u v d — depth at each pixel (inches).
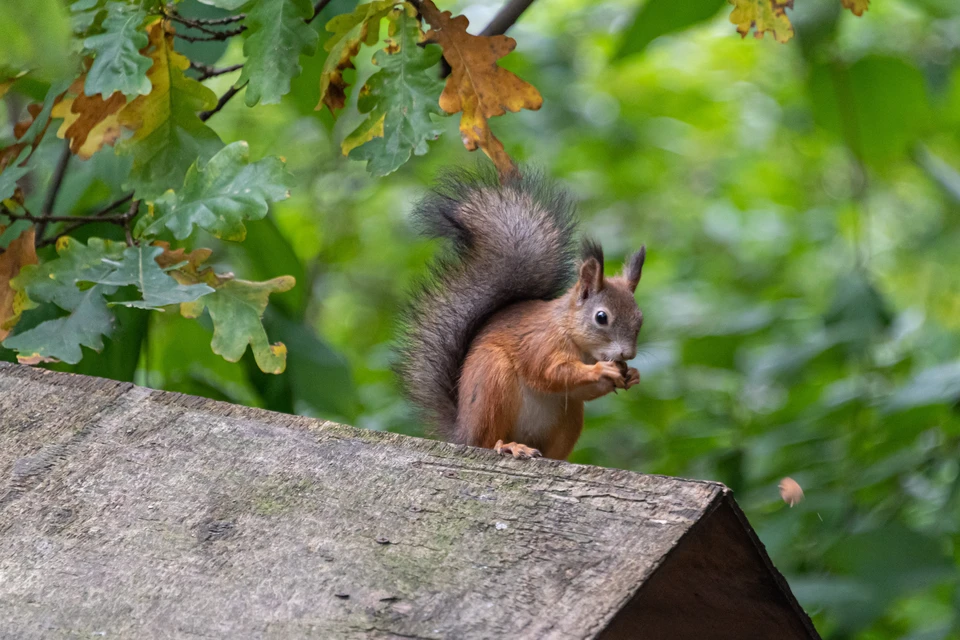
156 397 252.4
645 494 214.5
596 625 186.5
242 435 240.2
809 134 717.3
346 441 237.6
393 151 292.4
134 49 285.4
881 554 404.8
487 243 371.9
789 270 748.6
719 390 562.3
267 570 203.3
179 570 204.8
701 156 853.2
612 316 339.3
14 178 297.6
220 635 189.3
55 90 295.0
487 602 193.3
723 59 753.0
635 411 556.1
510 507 215.6
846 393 492.1
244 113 668.1
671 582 241.9
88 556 209.2
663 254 804.0
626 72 747.4
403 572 201.2
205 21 310.8
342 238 701.3
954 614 402.9
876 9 609.9
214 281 301.3
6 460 235.1
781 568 440.5
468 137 296.7
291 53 291.7
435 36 296.5
